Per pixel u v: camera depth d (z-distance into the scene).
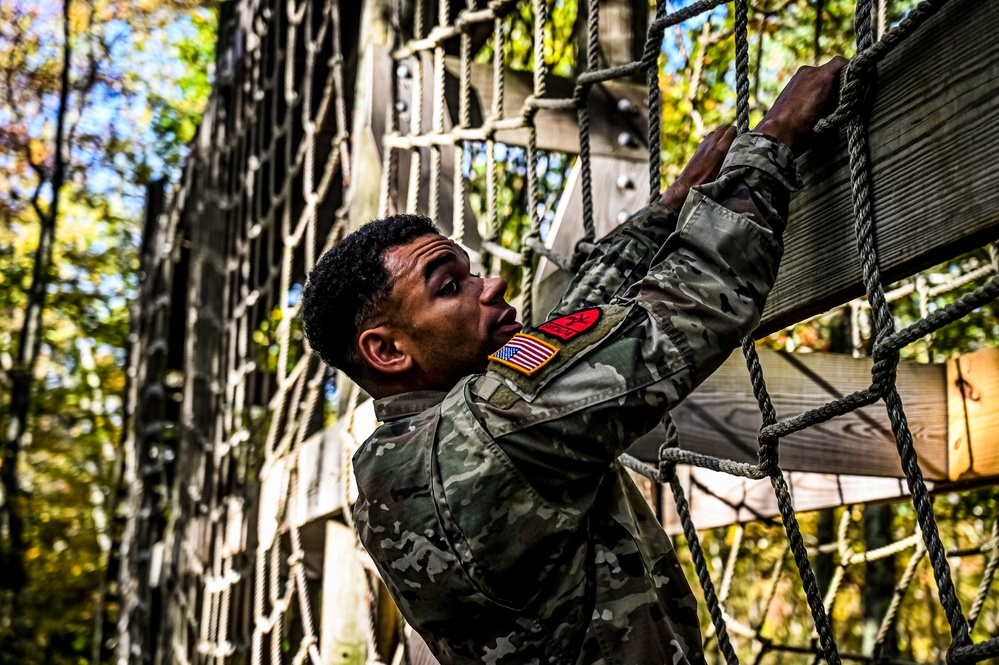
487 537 1.32
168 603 7.23
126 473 10.27
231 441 5.74
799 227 1.59
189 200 8.12
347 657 3.50
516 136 3.35
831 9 5.23
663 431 2.90
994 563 3.36
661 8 1.82
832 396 3.05
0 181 15.15
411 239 1.62
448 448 1.36
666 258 1.36
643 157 3.26
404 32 3.79
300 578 4.02
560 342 1.33
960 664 1.14
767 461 1.57
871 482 3.66
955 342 5.42
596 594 1.38
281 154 6.22
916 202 1.33
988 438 3.15
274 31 5.91
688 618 1.49
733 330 1.30
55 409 15.27
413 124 3.45
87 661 12.93
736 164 1.41
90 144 15.31
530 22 5.57
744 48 1.55
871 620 5.65
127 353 10.62
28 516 14.10
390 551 1.39
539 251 2.45
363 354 1.61
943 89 1.30
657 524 1.55
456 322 1.58
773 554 7.43
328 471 3.62
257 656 4.50
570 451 1.28
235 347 6.10
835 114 1.43
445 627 1.39
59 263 15.44
